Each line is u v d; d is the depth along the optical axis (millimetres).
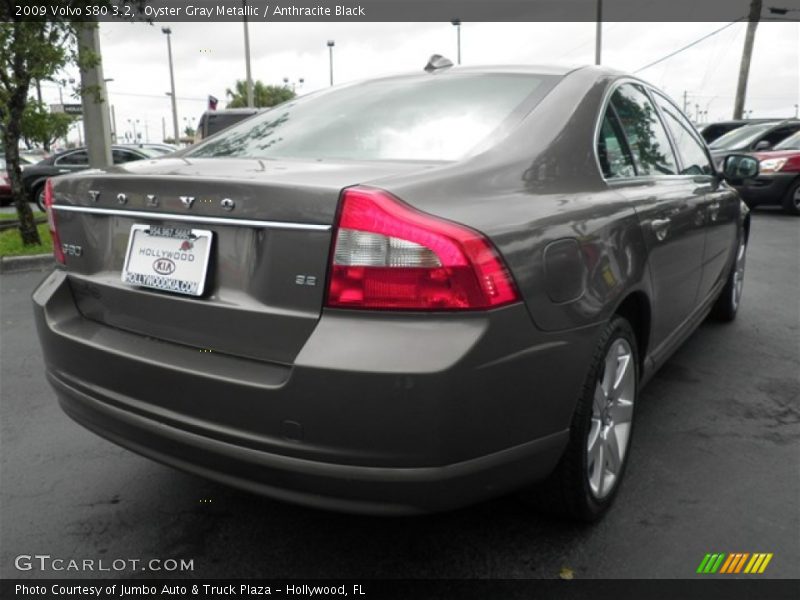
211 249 2094
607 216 2426
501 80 2748
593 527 2518
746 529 2502
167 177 2164
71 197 2523
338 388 1814
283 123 2867
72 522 2633
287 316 1936
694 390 3822
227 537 2527
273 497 2000
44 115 9773
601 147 2676
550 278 2057
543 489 2375
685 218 3215
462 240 1849
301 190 1907
